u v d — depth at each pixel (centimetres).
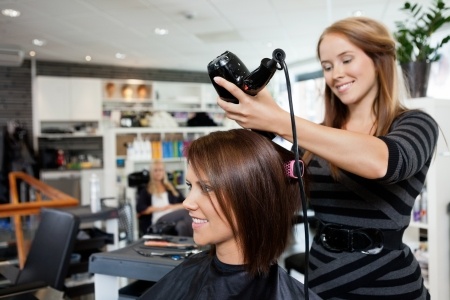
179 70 773
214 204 71
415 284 92
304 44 574
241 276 77
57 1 374
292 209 76
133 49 586
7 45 499
